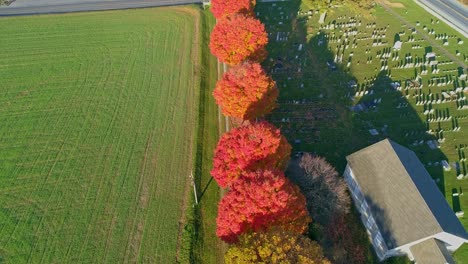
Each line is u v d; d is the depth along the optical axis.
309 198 52.75
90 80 81.25
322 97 76.25
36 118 72.19
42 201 57.78
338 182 54.75
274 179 45.59
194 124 70.31
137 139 67.69
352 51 88.31
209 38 93.50
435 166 62.44
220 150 53.91
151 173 61.81
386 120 70.88
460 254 51.50
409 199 48.97
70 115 72.75
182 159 64.19
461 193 58.59
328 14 101.06
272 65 84.69
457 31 93.56
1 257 50.97
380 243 50.78
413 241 46.53
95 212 56.19
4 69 84.56
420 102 73.69
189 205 56.84
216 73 83.56
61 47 91.25
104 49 90.31
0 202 57.78
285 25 98.19
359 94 76.50
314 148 65.94
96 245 52.22
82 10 105.00
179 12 102.81
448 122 70.00
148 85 79.56
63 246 52.12
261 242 41.06
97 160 63.97
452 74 80.50
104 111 73.50
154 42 92.31
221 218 46.19
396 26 96.31
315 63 85.12
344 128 69.62
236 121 70.56
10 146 66.75
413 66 82.94
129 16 101.88
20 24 99.44
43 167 63.00
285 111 73.38
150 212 56.16
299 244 41.50
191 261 50.44
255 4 100.56
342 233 54.38
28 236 53.34
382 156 53.91
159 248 51.78
